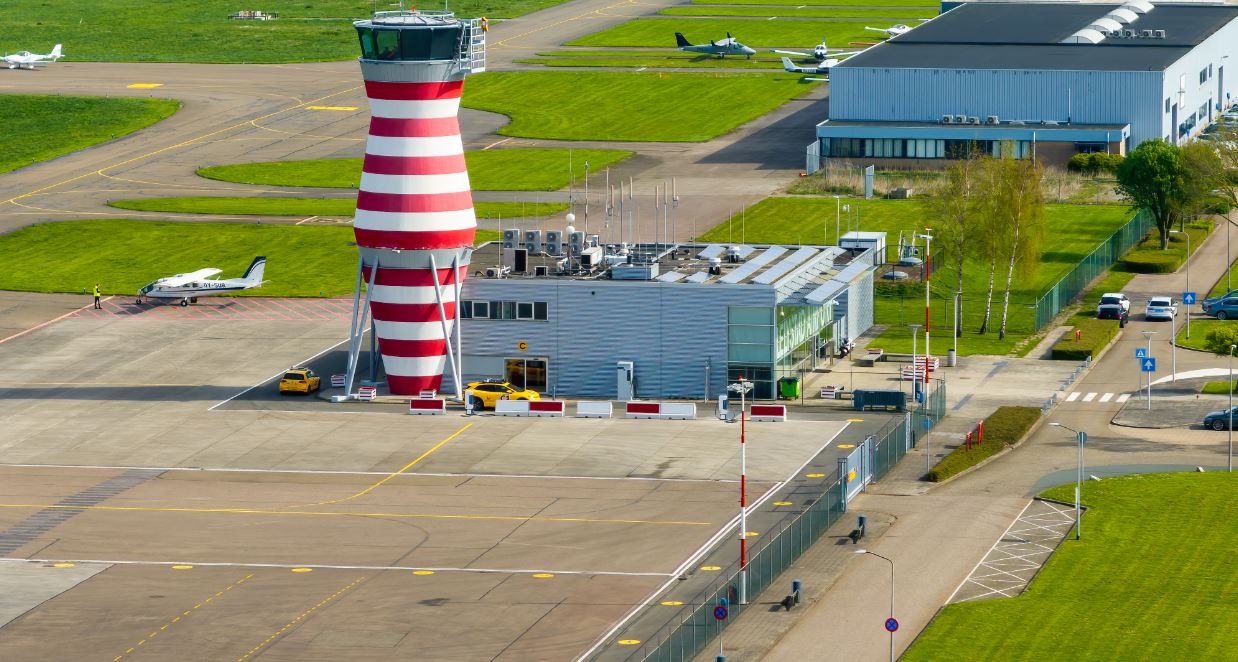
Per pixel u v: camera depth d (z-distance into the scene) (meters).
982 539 161.00
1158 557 155.12
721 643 134.62
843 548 158.75
